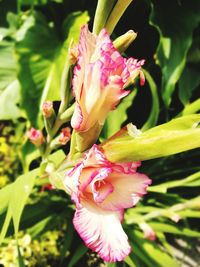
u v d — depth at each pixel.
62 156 0.35
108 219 0.22
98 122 0.22
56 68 0.45
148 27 0.49
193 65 0.50
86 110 0.21
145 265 0.45
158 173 0.54
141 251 0.45
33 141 0.30
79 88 0.20
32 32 0.47
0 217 0.34
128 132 0.23
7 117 0.46
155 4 0.46
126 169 0.22
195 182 0.45
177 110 0.56
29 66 0.45
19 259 0.33
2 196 0.34
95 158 0.21
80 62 0.20
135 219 0.46
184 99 0.49
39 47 0.46
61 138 0.30
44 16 0.48
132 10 0.48
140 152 0.22
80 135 0.23
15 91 0.48
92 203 0.22
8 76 0.49
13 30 0.50
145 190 0.23
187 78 0.49
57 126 0.29
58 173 0.27
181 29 0.45
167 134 0.22
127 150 0.22
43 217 0.45
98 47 0.20
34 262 0.49
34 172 0.34
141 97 0.53
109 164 0.21
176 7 0.46
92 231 0.21
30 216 0.44
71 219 0.47
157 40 0.49
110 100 0.21
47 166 0.32
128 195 0.23
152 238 0.45
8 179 0.53
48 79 0.44
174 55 0.44
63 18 0.51
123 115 0.45
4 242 0.45
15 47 0.45
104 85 0.19
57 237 0.51
